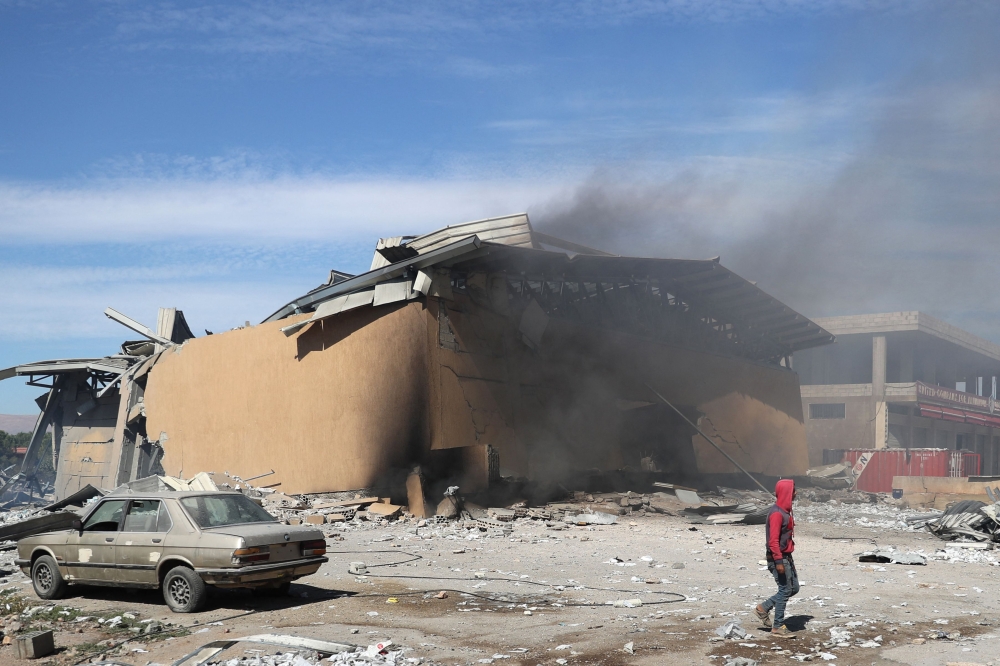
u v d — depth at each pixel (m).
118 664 7.36
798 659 7.18
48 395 38.81
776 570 8.23
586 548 16.50
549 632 8.38
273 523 10.52
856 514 29.53
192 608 9.57
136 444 31.83
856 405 62.94
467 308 24.75
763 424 40.88
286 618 9.20
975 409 75.69
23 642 7.81
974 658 7.20
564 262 26.30
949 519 20.09
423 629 8.59
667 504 26.97
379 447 23.03
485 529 19.86
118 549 10.19
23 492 40.19
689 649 7.57
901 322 62.16
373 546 16.12
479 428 24.20
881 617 9.05
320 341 24.73
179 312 33.78
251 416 26.28
